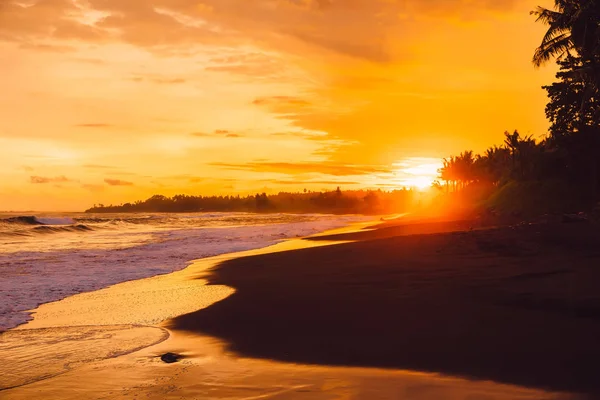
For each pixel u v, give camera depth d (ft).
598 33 98.58
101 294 44.83
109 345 26.94
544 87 145.89
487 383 19.13
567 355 22.04
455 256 55.88
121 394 19.67
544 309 30.58
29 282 52.26
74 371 22.62
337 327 28.60
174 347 26.22
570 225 74.79
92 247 97.96
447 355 22.66
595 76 107.34
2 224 175.83
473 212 191.93
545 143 195.62
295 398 18.37
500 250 57.16
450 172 388.78
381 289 39.55
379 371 21.02
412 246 68.49
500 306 31.73
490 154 320.50
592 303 31.55
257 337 27.37
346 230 154.61
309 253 72.95
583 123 136.26
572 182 144.87
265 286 44.47
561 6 104.32
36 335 29.68
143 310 36.55
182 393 19.40
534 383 18.93
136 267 65.21
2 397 19.70
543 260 48.98
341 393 18.71
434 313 30.68
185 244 105.50
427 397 18.03
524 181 171.42
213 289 44.83
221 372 21.72
